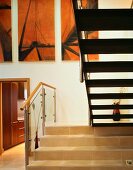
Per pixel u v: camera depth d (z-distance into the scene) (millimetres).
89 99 4223
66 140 4824
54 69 6867
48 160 4523
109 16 2516
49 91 6832
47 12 6902
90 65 3270
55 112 6785
